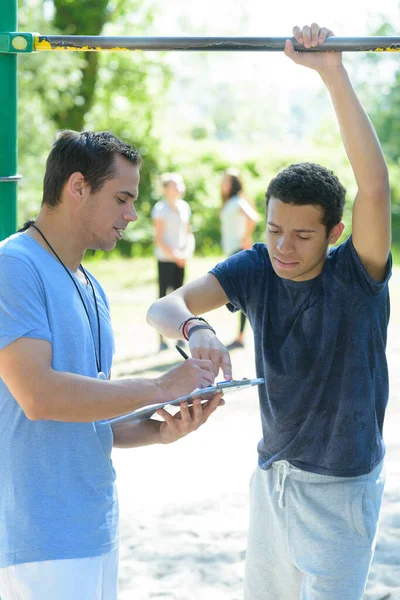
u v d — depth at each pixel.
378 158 2.77
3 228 3.18
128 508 5.47
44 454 2.56
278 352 2.94
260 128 37.53
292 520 2.96
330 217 2.78
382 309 2.95
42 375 2.46
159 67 22.58
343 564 2.88
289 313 2.92
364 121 2.77
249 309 3.03
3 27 3.03
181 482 5.97
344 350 2.88
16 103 3.15
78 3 22.09
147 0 22.56
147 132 22.19
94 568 2.61
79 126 21.88
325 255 2.90
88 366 2.66
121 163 2.65
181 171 21.80
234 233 10.64
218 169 22.11
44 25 18.66
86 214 2.65
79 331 2.61
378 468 2.99
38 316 2.50
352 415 2.88
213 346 2.82
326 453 2.91
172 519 5.28
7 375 2.47
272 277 2.97
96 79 21.77
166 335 3.02
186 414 2.67
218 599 4.29
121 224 2.71
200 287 3.04
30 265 2.54
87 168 2.61
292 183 2.74
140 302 13.62
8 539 2.54
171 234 10.66
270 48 2.81
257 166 22.50
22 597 2.55
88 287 2.78
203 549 4.84
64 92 19.11
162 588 4.40
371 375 2.92
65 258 2.69
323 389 2.89
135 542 4.94
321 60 2.79
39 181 17.20
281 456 2.96
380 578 4.46
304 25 2.80
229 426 7.35
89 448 2.62
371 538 2.94
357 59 27.81
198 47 2.88
